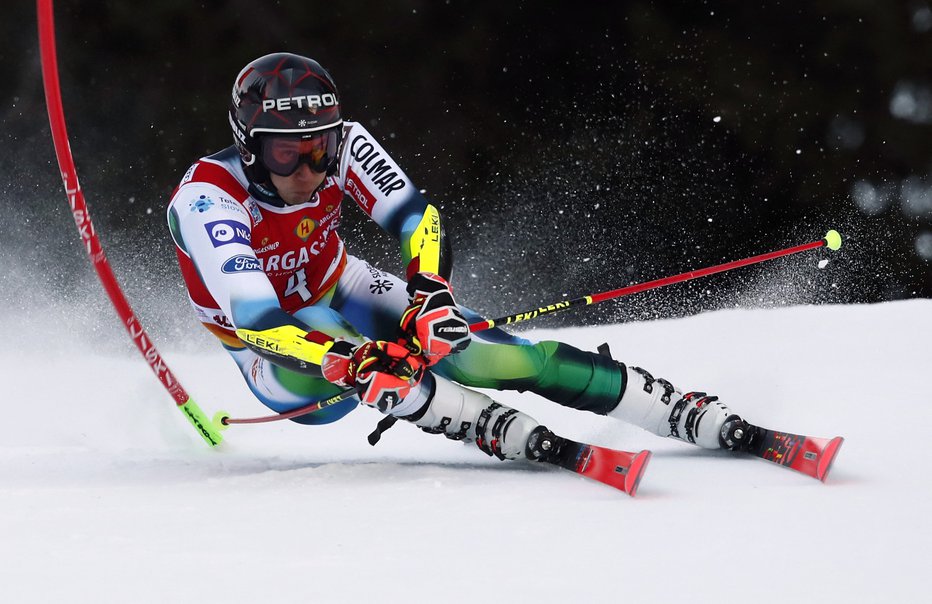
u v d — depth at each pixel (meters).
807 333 25.05
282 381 14.12
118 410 20.38
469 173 66.88
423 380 12.91
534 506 10.53
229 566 8.48
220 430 15.62
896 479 11.45
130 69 63.97
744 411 16.73
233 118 13.24
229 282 12.52
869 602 7.35
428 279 12.85
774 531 9.23
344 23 66.56
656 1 67.12
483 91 67.50
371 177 14.07
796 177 65.62
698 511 10.13
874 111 65.94
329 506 10.73
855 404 16.55
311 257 14.47
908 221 64.81
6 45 63.16
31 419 19.23
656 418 13.81
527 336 28.97
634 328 28.70
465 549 8.87
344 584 7.95
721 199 64.81
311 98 12.86
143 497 11.50
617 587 7.77
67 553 8.95
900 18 65.69
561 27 66.88
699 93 65.81
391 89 67.25
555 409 19.86
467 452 15.73
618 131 66.06
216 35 64.56
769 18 66.44
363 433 18.30
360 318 15.28
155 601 7.65
